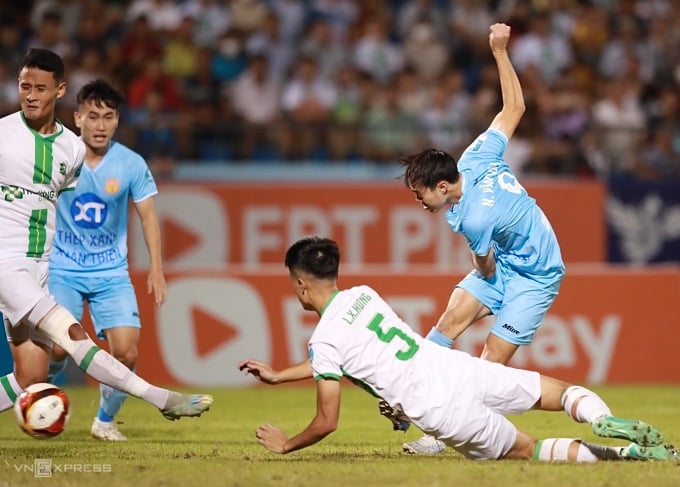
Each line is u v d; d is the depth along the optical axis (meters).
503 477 20.88
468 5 69.50
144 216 30.39
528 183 57.38
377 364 22.25
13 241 25.03
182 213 54.69
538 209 27.25
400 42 69.62
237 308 47.28
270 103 62.78
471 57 68.12
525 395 23.14
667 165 61.88
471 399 22.45
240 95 62.44
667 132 62.91
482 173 26.84
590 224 57.66
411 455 25.39
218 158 58.09
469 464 22.83
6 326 26.34
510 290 27.28
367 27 67.50
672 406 39.34
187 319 47.06
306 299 22.86
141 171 30.31
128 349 29.67
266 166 57.56
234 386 47.16
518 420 34.91
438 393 22.27
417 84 64.50
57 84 25.09
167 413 24.61
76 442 28.80
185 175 56.59
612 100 64.44
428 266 56.00
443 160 25.86
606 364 47.81
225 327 47.25
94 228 29.98
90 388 46.28
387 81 66.38
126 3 67.19
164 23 66.00
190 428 32.69
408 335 22.64
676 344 48.12
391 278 47.88
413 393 22.28
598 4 72.94
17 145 24.97
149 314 46.81
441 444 25.95
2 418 34.91
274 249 55.44
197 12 67.00
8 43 61.62
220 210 55.00
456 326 27.59
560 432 31.56
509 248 27.19
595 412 22.77
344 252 55.78
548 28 69.25
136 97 59.66
